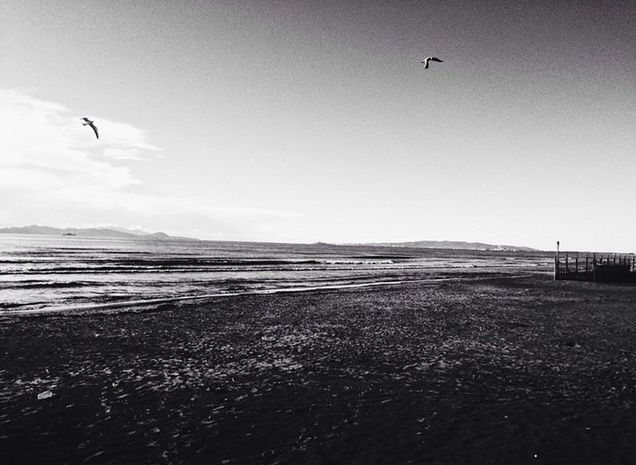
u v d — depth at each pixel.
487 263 108.69
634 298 27.41
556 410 7.90
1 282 30.05
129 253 88.44
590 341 14.05
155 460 5.88
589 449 6.29
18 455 5.95
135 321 16.83
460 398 8.55
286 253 132.88
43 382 9.21
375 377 9.92
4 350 11.87
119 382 9.29
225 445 6.37
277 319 17.81
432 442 6.52
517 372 10.39
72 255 72.12
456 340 14.09
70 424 7.04
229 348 12.65
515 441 6.56
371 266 72.19
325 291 29.89
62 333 14.28
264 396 8.55
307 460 5.92
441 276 50.28
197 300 23.75
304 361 11.26
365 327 16.30
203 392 8.75
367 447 6.34
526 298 26.91
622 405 8.18
